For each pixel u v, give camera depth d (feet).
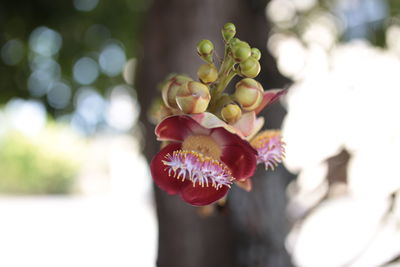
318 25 7.58
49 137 30.14
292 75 5.37
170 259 4.47
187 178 2.30
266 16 4.97
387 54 6.83
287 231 4.22
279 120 4.36
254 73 2.24
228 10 4.67
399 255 3.15
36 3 7.69
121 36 8.70
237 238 4.11
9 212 21.22
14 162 29.86
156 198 4.64
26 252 13.28
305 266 7.94
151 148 4.43
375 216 5.10
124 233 16.19
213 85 2.27
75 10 8.07
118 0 8.34
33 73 8.38
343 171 4.19
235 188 4.00
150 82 4.52
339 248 8.52
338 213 9.25
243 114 2.26
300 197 4.56
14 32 7.93
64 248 13.83
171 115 2.26
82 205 24.47
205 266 4.34
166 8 4.61
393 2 7.36
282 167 4.33
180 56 4.43
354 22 7.36
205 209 2.71
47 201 26.76
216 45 4.52
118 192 29.53
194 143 2.31
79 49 8.55
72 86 8.64
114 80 8.94
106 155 29.84
